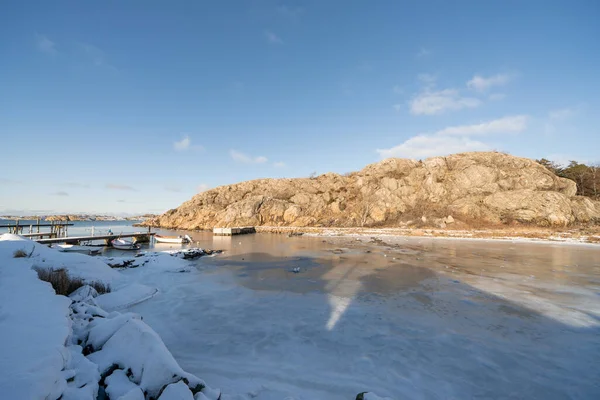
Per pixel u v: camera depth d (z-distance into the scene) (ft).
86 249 83.76
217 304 32.24
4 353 12.59
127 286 36.91
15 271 28.09
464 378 17.53
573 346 22.09
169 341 22.62
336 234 152.66
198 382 13.93
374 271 52.39
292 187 248.52
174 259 60.03
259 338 23.20
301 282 43.42
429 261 64.08
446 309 30.78
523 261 64.13
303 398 15.24
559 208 151.43
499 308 31.17
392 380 17.19
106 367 14.11
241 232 173.78
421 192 197.77
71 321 18.66
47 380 10.88
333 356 20.17
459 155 218.18
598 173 200.03
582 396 15.88
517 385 16.87
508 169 193.26
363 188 221.25
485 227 157.58
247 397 15.16
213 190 261.85
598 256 72.08
